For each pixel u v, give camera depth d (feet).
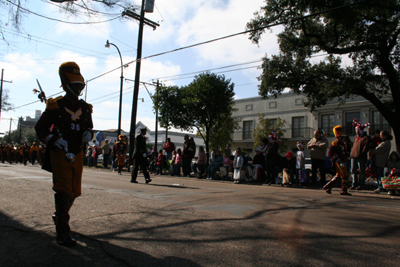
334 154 24.36
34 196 18.76
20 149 81.76
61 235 9.77
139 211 15.02
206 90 62.03
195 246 9.95
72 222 12.66
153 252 9.36
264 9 50.31
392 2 46.65
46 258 8.68
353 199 21.16
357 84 47.98
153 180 36.32
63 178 9.96
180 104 63.46
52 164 10.07
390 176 25.32
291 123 100.73
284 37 54.44
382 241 10.70
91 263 8.45
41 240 10.27
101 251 9.39
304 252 9.48
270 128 98.68
